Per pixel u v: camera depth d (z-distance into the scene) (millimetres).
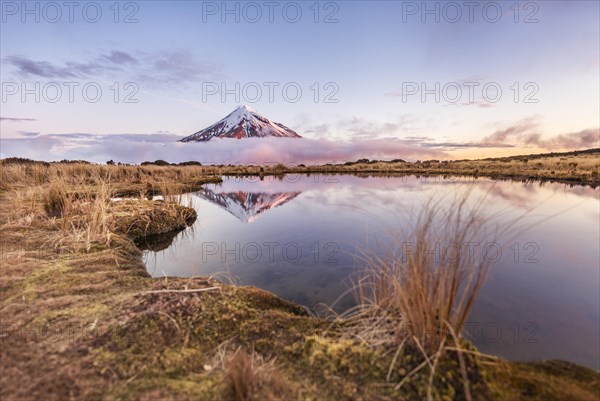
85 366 2389
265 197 14938
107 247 5586
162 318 3025
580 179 20469
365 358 2508
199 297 3465
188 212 9703
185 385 2266
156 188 15078
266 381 2295
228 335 2945
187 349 2684
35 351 2529
